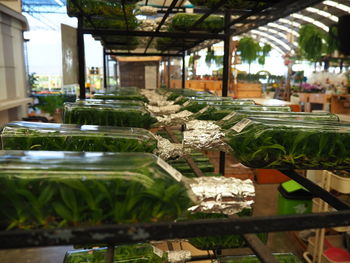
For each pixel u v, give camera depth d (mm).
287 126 789
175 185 571
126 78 5355
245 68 3850
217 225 480
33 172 547
